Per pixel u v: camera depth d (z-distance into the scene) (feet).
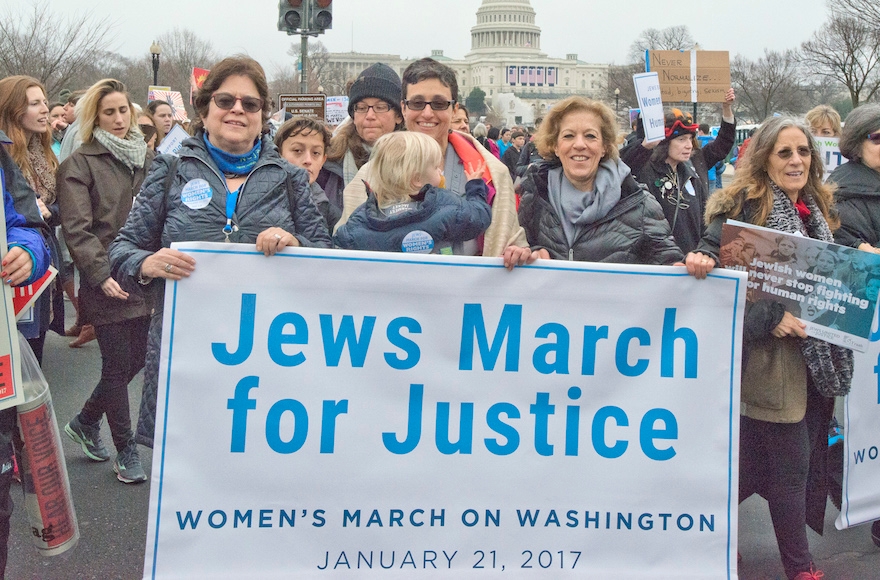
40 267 10.12
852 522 12.66
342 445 9.90
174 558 9.64
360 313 9.94
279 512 9.81
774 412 11.30
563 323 10.18
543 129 11.89
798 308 11.05
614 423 10.23
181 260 9.66
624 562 10.19
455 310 10.04
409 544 9.96
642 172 19.71
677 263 10.79
